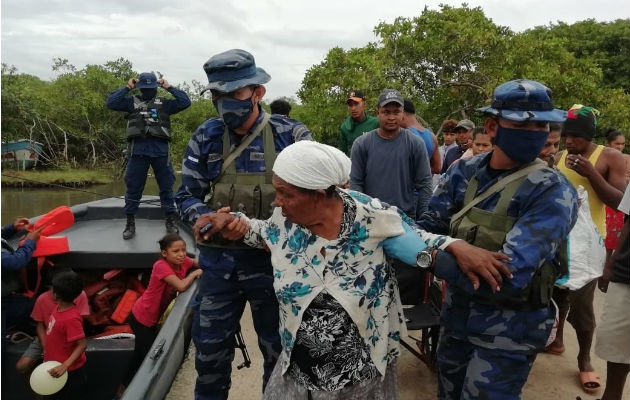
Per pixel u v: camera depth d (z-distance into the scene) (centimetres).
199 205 244
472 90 1792
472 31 1658
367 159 392
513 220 182
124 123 3481
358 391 178
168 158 520
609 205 308
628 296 265
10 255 361
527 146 179
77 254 440
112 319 439
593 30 3117
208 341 251
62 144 3334
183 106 517
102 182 2861
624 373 276
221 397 262
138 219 590
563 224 175
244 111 235
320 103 1638
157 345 296
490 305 188
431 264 176
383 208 176
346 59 1627
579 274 300
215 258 243
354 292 172
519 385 190
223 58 231
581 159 306
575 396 329
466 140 590
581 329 336
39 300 364
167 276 365
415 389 338
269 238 187
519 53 1709
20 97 2892
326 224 172
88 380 376
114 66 3719
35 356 361
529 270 170
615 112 1986
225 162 246
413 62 1784
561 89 1791
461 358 209
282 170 165
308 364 178
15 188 2467
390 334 187
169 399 334
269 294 247
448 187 218
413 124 498
